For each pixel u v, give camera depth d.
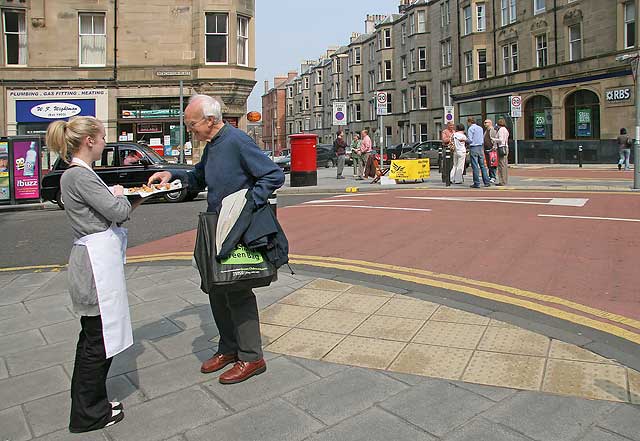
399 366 3.76
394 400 3.29
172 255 7.82
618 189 13.36
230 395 3.45
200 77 24.17
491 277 5.93
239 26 24.92
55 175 14.79
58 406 3.43
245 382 3.62
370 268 6.45
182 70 24.36
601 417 3.03
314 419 3.12
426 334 4.30
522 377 3.52
